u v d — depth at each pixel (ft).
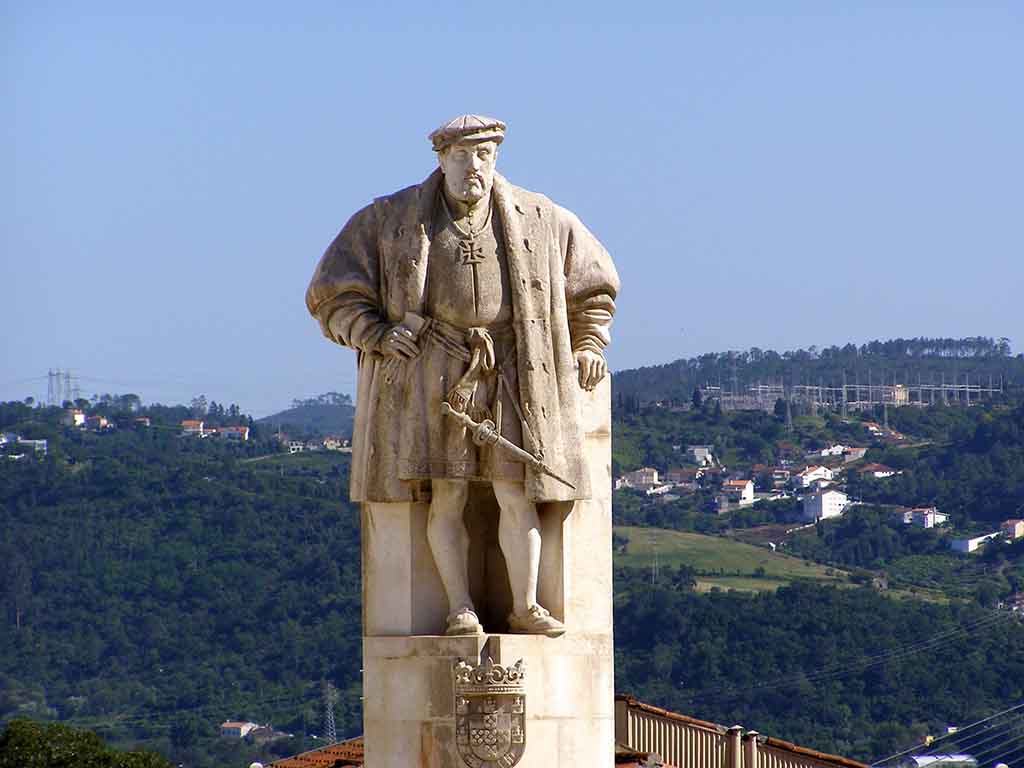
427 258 89.30
